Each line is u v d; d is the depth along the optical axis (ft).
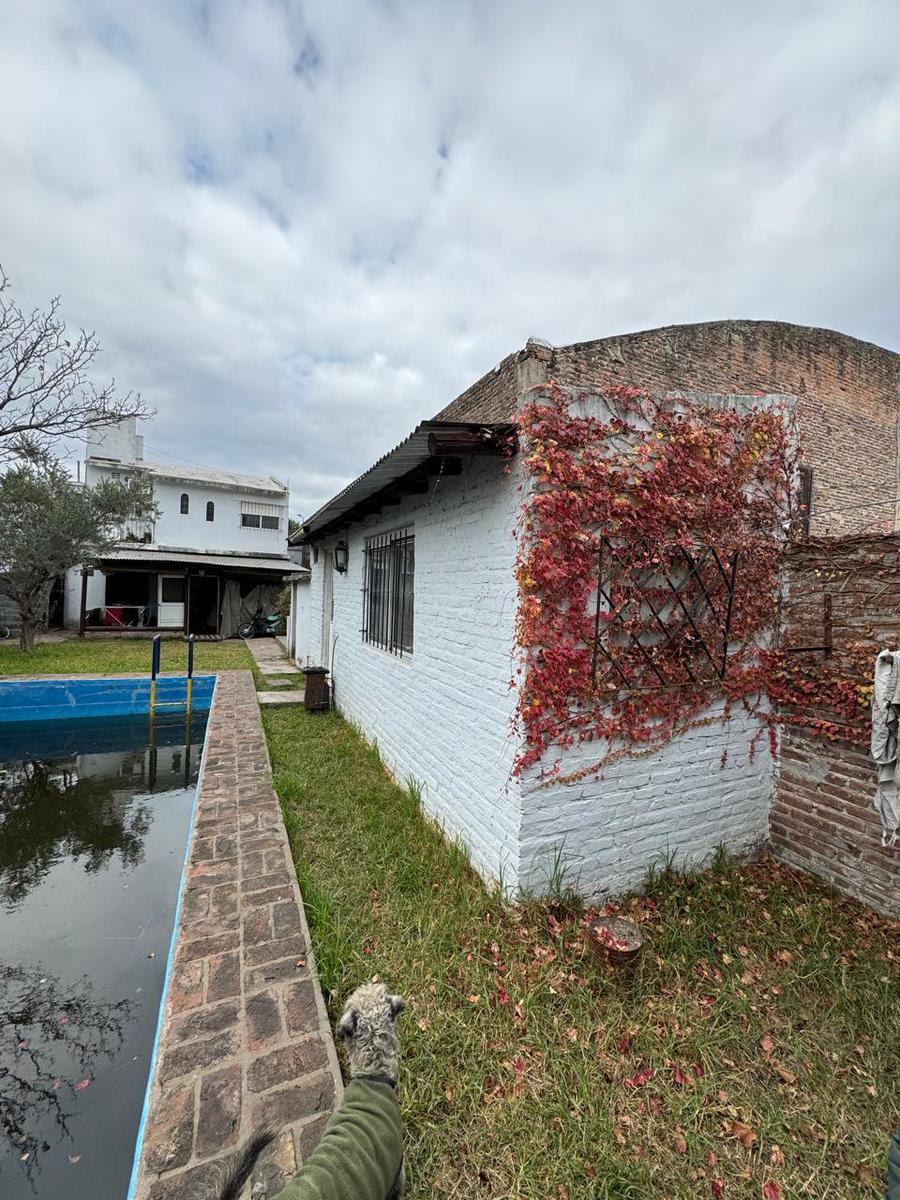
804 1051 7.46
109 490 50.75
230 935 9.02
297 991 7.77
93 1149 7.06
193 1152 5.41
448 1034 7.47
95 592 61.00
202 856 11.73
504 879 10.46
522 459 9.86
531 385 10.14
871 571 10.68
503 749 10.64
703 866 12.04
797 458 12.64
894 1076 7.10
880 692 9.19
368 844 12.81
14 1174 6.72
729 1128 6.37
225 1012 7.30
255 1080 6.26
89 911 12.44
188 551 68.39
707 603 11.59
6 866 14.60
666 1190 5.71
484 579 11.46
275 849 12.10
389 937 9.48
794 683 12.06
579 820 10.52
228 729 22.21
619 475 10.37
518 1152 5.94
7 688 29.25
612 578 10.49
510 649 10.37
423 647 15.01
